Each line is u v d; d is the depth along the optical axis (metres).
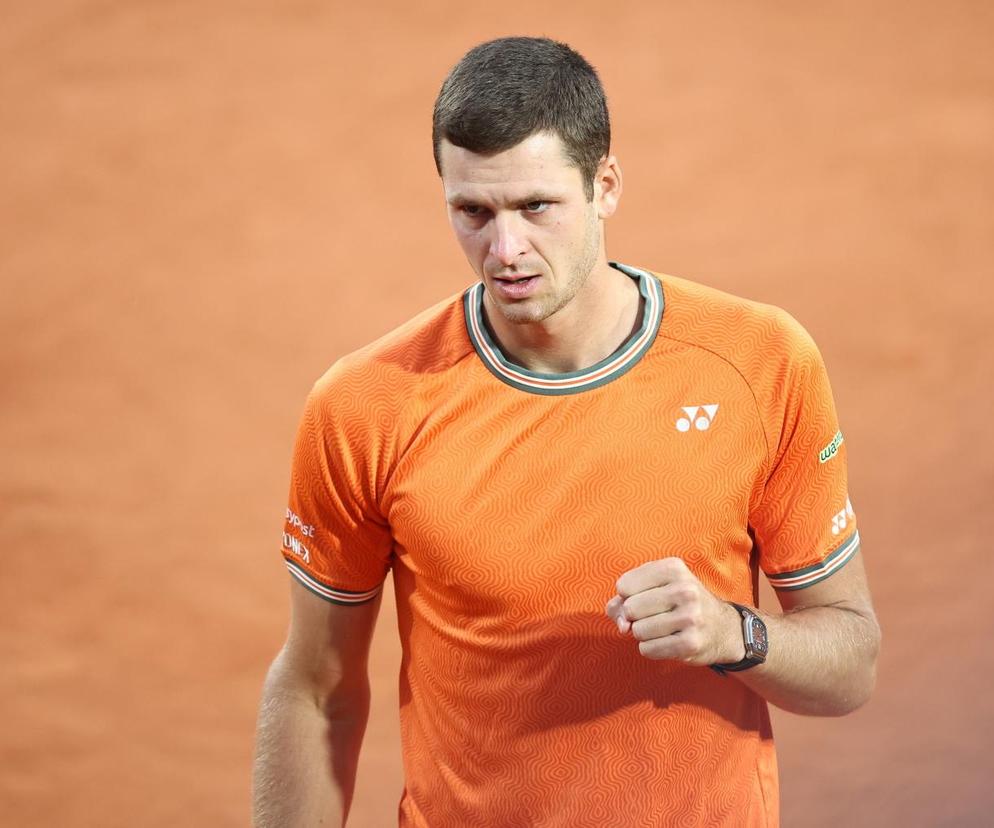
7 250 32.78
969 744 20.17
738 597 9.17
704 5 38.25
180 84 36.88
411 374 9.12
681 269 31.92
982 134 34.78
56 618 24.06
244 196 34.41
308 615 9.78
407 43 37.88
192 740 21.84
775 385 8.93
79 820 20.59
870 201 33.38
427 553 8.99
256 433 28.16
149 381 29.48
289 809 10.02
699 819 9.23
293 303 31.66
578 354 8.96
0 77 36.66
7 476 27.06
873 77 36.44
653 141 35.28
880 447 26.56
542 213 8.17
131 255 32.81
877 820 19.02
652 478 8.82
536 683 9.01
